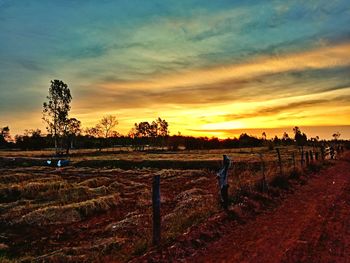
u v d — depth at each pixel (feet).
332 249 30.86
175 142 384.27
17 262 38.04
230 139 400.88
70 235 52.47
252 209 46.16
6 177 117.80
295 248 31.19
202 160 165.17
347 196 56.65
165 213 57.77
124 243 39.40
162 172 139.23
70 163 197.36
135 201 77.77
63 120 303.07
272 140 419.13
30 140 452.76
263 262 28.07
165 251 30.12
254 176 69.05
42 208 70.90
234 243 33.04
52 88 297.74
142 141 449.06
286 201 53.06
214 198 51.01
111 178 124.16
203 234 34.53
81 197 84.02
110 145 479.82
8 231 56.49
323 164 112.06
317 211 45.85
